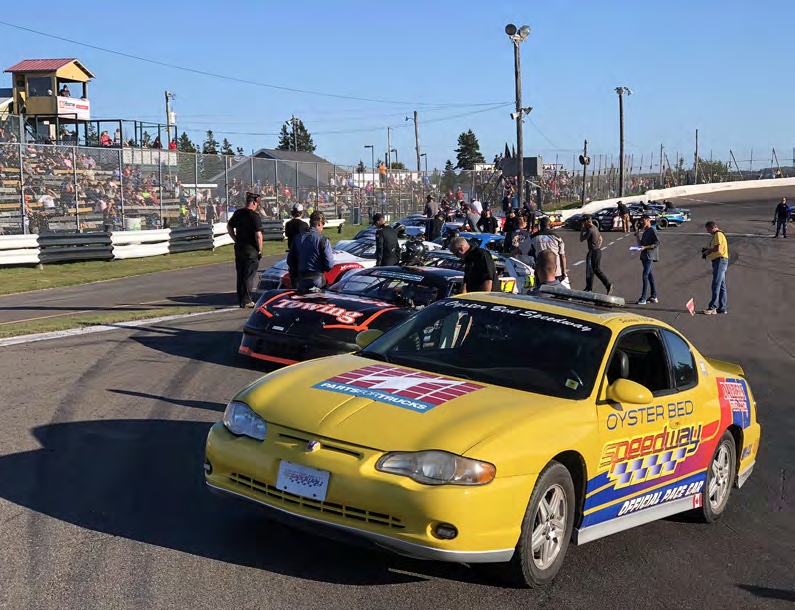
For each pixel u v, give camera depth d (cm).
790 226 5219
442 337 547
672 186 8519
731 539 571
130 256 2595
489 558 418
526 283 1328
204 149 9312
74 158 2480
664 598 457
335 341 938
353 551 476
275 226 3494
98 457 626
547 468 442
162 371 954
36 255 2230
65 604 394
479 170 5753
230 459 459
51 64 4244
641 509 530
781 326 1658
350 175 4581
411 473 414
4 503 522
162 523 503
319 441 435
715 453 596
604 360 507
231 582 427
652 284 1977
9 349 1022
